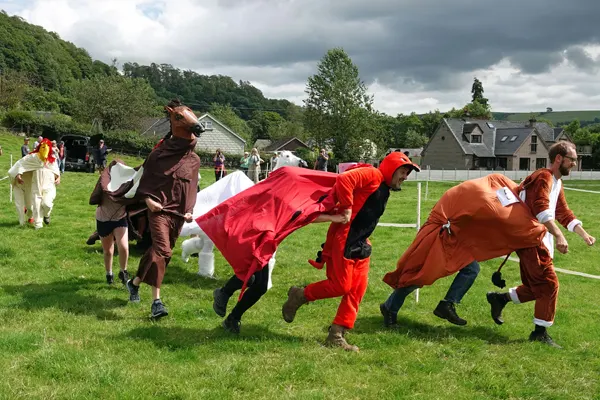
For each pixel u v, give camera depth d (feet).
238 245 19.10
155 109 247.09
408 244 40.93
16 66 330.34
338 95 175.11
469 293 27.53
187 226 27.25
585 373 17.76
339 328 19.20
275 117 435.53
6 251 32.12
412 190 91.50
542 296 20.39
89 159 99.55
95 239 33.68
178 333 19.93
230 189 27.94
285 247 37.99
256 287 19.65
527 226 20.18
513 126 245.04
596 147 247.09
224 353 18.15
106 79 203.51
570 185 131.54
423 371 17.43
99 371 15.88
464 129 228.02
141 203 24.90
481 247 20.80
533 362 18.53
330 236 19.31
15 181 39.42
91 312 22.08
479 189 20.59
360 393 15.70
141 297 24.50
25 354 17.04
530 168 225.56
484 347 19.89
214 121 215.92
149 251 21.47
